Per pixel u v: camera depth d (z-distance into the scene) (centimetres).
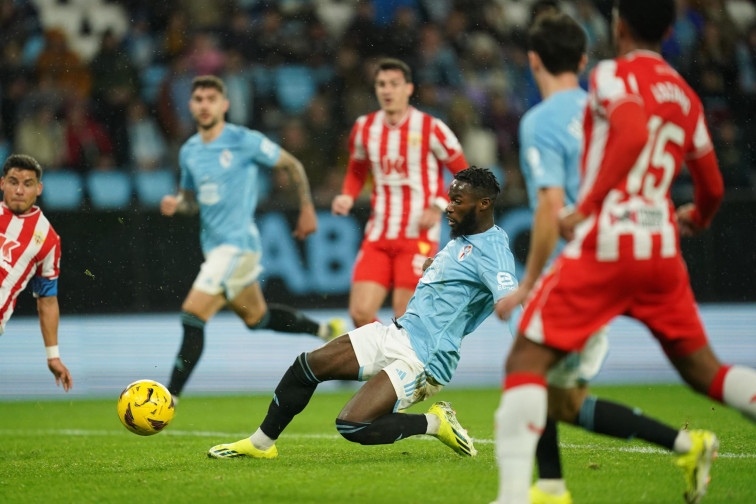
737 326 3778
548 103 1199
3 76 4544
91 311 3594
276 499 1291
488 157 4600
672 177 1127
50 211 3572
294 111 4622
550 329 1080
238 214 2936
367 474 1498
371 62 4756
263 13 4822
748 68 4831
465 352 3747
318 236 3775
